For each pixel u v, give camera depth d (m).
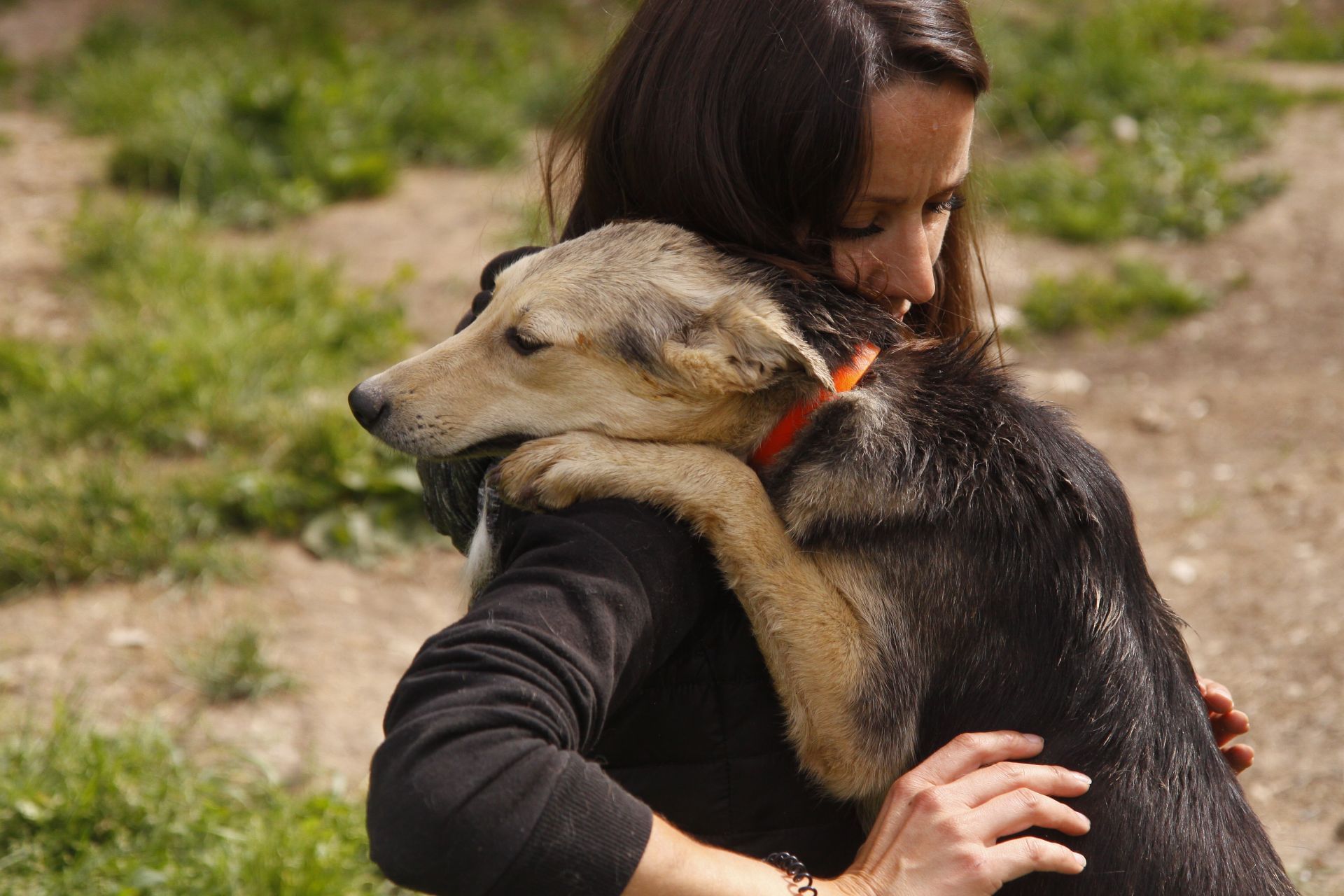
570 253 2.24
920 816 1.70
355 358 6.41
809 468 2.02
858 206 1.93
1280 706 4.23
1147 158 8.87
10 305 6.68
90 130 9.09
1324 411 6.25
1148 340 7.18
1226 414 6.37
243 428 5.56
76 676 4.16
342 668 4.39
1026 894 1.91
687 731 1.85
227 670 4.18
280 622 4.61
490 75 10.49
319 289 6.93
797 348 1.94
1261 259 7.89
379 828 1.38
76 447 5.41
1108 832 1.90
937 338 2.28
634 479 1.91
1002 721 1.95
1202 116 9.55
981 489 1.99
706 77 1.88
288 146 8.73
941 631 1.97
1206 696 2.38
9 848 3.24
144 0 11.59
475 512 2.36
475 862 1.34
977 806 1.72
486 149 9.35
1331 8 12.64
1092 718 1.95
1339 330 7.09
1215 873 1.99
